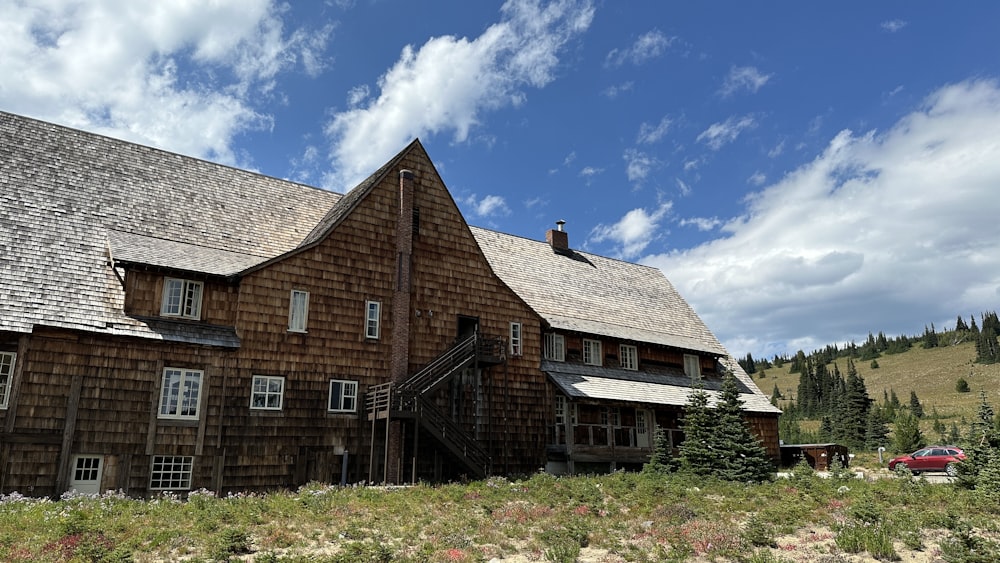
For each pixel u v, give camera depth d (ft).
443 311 89.45
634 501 65.92
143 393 66.85
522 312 98.12
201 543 44.21
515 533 49.83
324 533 48.39
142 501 58.59
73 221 73.67
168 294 71.31
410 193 89.51
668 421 111.86
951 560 42.09
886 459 148.15
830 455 123.75
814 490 72.33
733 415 89.92
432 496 63.98
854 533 47.96
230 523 49.93
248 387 72.54
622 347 114.32
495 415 91.09
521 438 92.94
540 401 96.48
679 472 89.71
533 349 97.96
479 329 92.48
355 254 83.25
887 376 435.94
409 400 77.56
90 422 63.77
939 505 63.10
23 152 77.66
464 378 89.20
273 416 73.36
